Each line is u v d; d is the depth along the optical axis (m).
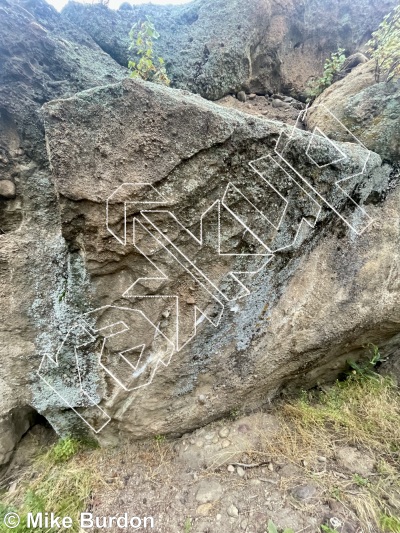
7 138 1.29
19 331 1.25
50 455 1.44
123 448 1.47
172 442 1.50
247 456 1.38
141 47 1.79
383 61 1.53
